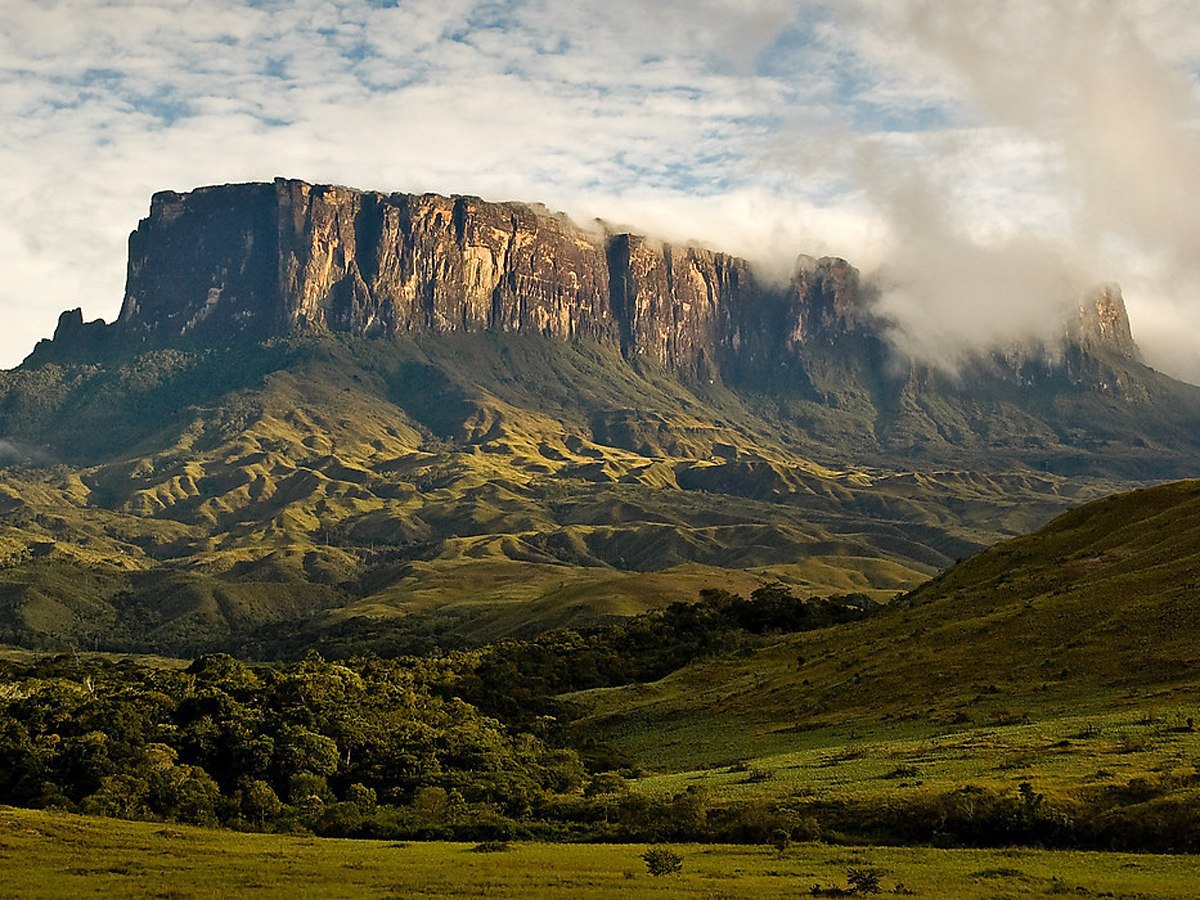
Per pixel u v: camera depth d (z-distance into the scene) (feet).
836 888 165.27
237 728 353.92
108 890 174.60
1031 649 369.91
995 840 205.87
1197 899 155.94
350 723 369.50
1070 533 527.81
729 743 377.30
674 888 170.19
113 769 326.44
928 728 319.27
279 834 264.93
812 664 462.60
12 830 226.17
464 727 395.75
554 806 285.23
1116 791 210.59
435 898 165.99
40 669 564.71
